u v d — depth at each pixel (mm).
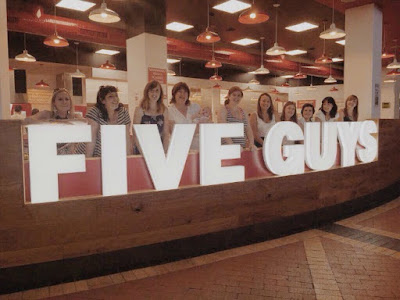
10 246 2514
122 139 2828
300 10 8305
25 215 2535
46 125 2553
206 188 3293
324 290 2596
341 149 4562
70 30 8594
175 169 3088
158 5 7211
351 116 5523
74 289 2602
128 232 2918
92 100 13656
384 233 3953
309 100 19875
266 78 18766
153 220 3027
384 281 2740
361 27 6727
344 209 4648
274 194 3791
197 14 8391
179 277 2818
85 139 2678
